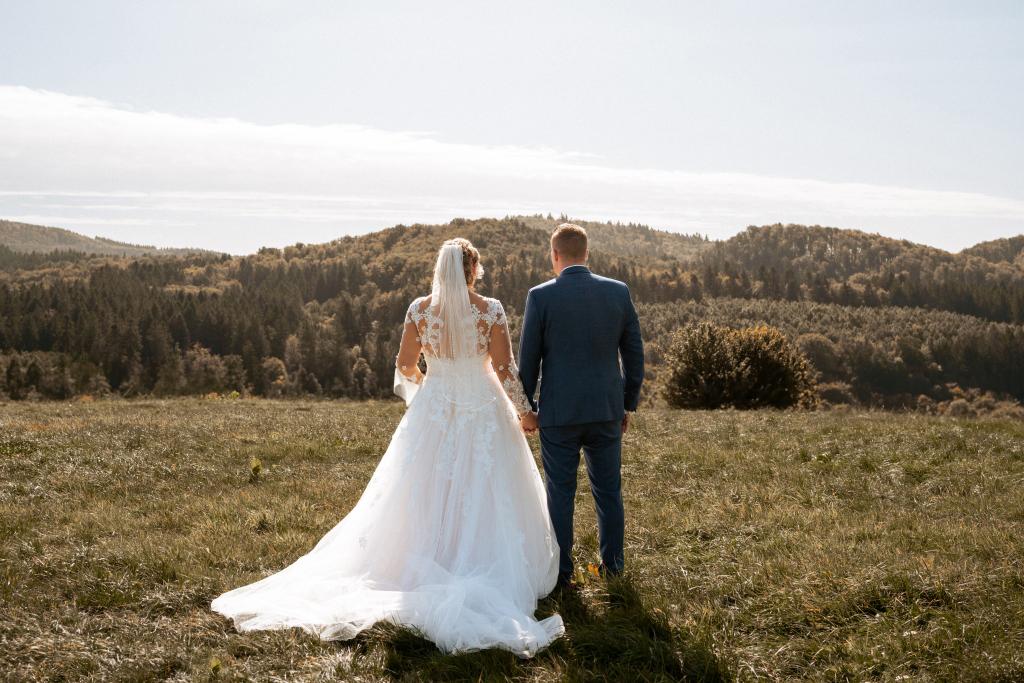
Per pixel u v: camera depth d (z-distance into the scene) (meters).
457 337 4.32
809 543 5.07
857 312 193.88
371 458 10.00
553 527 4.48
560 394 4.34
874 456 8.85
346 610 3.91
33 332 134.12
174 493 8.11
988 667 3.09
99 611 4.25
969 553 4.58
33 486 8.11
